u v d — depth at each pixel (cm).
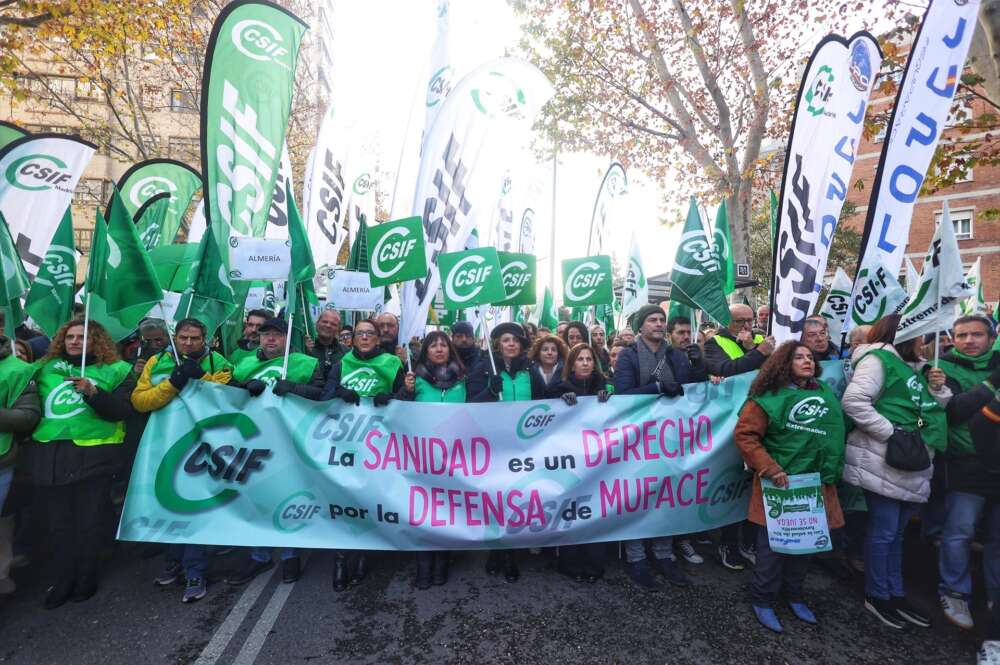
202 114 472
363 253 612
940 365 355
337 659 284
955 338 356
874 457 318
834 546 404
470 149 504
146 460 348
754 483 323
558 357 423
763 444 318
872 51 446
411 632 308
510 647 293
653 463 371
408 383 388
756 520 318
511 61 511
